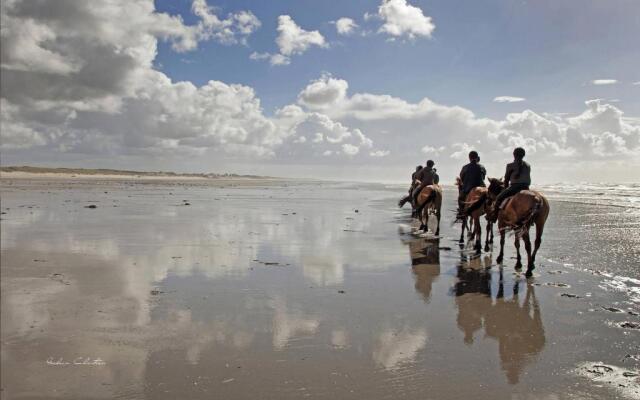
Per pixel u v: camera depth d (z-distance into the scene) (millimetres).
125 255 11172
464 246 14047
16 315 6648
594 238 15078
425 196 16766
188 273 9570
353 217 22344
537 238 10148
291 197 40000
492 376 5223
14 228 15266
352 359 5531
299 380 4941
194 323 6574
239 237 14672
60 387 4641
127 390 4617
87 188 45531
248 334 6223
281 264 10727
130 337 5977
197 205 27828
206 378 4922
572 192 49719
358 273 10070
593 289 8945
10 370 4977
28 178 73938
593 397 4793
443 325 6844
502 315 7348
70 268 9609
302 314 7133
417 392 4785
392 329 6613
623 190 56000
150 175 124625
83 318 6605
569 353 5902
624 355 5867
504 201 11016
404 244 14133
